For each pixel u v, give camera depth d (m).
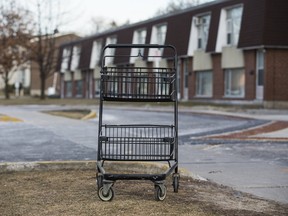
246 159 10.03
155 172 8.06
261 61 28.33
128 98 6.30
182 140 13.37
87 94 52.28
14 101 41.28
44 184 6.94
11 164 8.04
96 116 22.44
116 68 6.47
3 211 5.45
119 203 5.79
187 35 34.56
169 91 6.32
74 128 16.59
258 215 5.41
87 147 11.68
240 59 29.61
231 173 8.41
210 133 15.27
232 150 11.43
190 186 7.02
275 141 13.02
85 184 6.93
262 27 26.89
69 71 56.53
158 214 5.32
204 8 32.97
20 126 17.28
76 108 30.38
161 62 37.50
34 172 7.95
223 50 30.98
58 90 67.19
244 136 14.21
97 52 50.06
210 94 33.31
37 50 42.91
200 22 33.91
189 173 7.83
